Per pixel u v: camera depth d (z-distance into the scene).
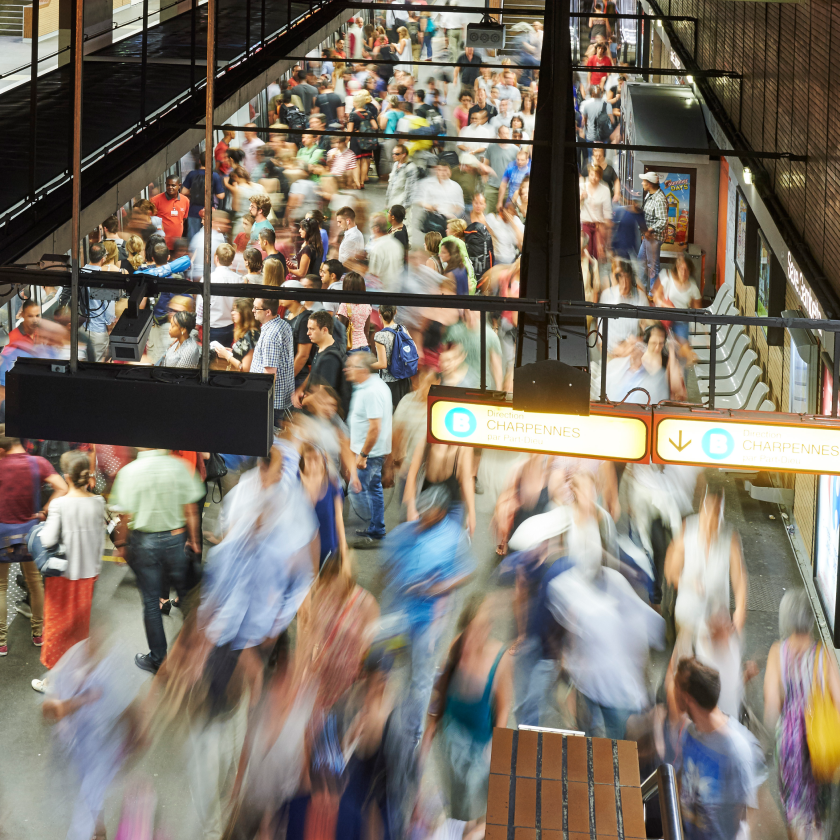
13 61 18.62
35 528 8.42
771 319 6.61
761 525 11.37
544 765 4.28
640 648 8.38
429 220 17.16
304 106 21.19
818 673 7.91
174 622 8.95
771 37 13.54
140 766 7.56
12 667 8.70
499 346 12.74
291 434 9.62
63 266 6.90
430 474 10.11
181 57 16.45
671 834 3.88
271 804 7.13
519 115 22.48
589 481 9.63
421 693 8.19
